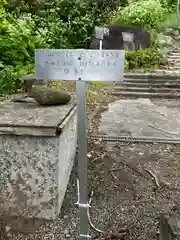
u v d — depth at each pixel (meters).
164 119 4.66
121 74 1.83
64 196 2.57
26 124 2.15
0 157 2.24
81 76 1.86
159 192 2.69
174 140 3.80
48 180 2.23
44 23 8.03
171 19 11.30
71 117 2.71
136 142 3.76
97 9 10.86
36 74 1.89
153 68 7.64
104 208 2.46
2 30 5.27
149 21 10.58
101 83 6.57
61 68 1.87
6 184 2.28
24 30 5.68
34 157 2.21
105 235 2.16
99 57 1.83
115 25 9.33
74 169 3.01
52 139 2.17
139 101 5.77
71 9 9.79
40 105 2.83
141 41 9.11
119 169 3.08
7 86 3.91
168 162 3.25
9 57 5.01
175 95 6.09
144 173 3.01
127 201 2.56
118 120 4.55
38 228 2.24
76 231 2.20
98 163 3.20
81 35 9.11
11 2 8.15
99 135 3.93
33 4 8.68
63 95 2.86
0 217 2.30
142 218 2.34
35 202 2.28
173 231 1.93
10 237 2.16
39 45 5.76
